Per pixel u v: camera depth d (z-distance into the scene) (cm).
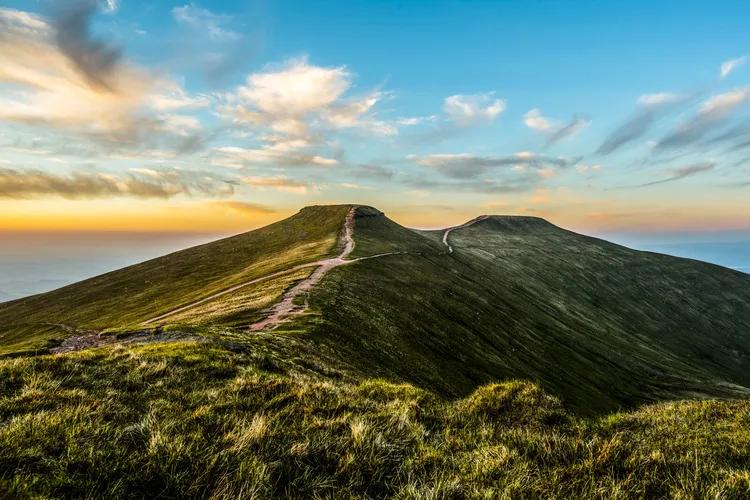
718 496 543
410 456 673
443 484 558
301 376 1577
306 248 12188
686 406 1277
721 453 778
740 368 15225
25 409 789
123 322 7588
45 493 503
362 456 638
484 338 7325
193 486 539
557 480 591
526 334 8881
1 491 493
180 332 2802
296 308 4719
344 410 865
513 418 1045
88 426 670
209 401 905
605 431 954
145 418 734
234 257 14312
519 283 15100
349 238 14012
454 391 4462
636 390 8788
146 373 1148
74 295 12562
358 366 3541
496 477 601
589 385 7706
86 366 1151
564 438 766
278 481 573
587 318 13938
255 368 1448
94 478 546
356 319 5012
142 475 553
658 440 872
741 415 1095
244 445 632
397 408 934
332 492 563
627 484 581
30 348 3055
